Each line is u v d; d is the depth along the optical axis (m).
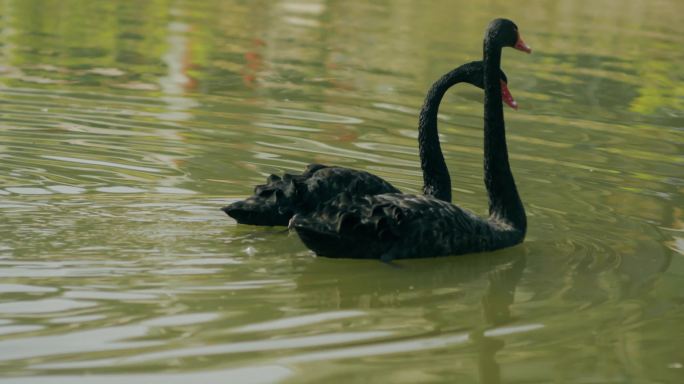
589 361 8.40
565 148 16.00
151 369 7.72
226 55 22.19
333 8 29.47
